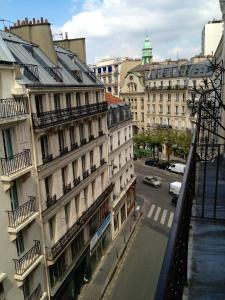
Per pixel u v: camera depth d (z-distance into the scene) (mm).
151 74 68000
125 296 24062
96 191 28391
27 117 17234
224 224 8047
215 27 61688
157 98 66062
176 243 3514
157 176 52688
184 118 59688
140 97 71312
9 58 16469
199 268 6551
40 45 23500
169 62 67688
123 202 36406
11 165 15828
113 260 28984
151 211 39781
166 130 60906
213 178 11883
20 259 16609
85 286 25359
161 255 29672
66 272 22094
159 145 61375
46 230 19703
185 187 5160
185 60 62781
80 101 25172
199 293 5824
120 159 36000
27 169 16828
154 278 26094
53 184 20531
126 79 74562
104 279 26203
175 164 54062
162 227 35500
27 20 23312
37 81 19188
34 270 18297
